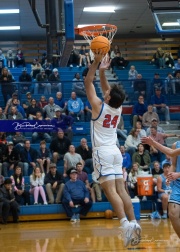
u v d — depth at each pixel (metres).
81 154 15.53
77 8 24.17
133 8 24.66
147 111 17.72
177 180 6.12
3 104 18.39
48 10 13.45
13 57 25.62
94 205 14.46
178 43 30.45
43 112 17.20
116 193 5.75
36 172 14.49
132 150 15.74
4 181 13.95
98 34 10.02
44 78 20.23
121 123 17.48
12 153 15.02
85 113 17.75
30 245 9.43
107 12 25.17
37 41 29.94
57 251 8.57
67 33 10.71
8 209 13.70
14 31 28.70
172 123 18.39
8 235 11.19
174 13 13.03
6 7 23.83
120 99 5.81
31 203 14.67
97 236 10.46
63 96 18.20
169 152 5.96
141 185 14.25
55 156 15.38
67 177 14.91
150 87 18.72
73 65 23.39
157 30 12.76
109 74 23.70
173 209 6.05
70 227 12.46
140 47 30.16
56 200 14.40
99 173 5.82
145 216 14.30
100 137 5.86
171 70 24.58
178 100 18.81
